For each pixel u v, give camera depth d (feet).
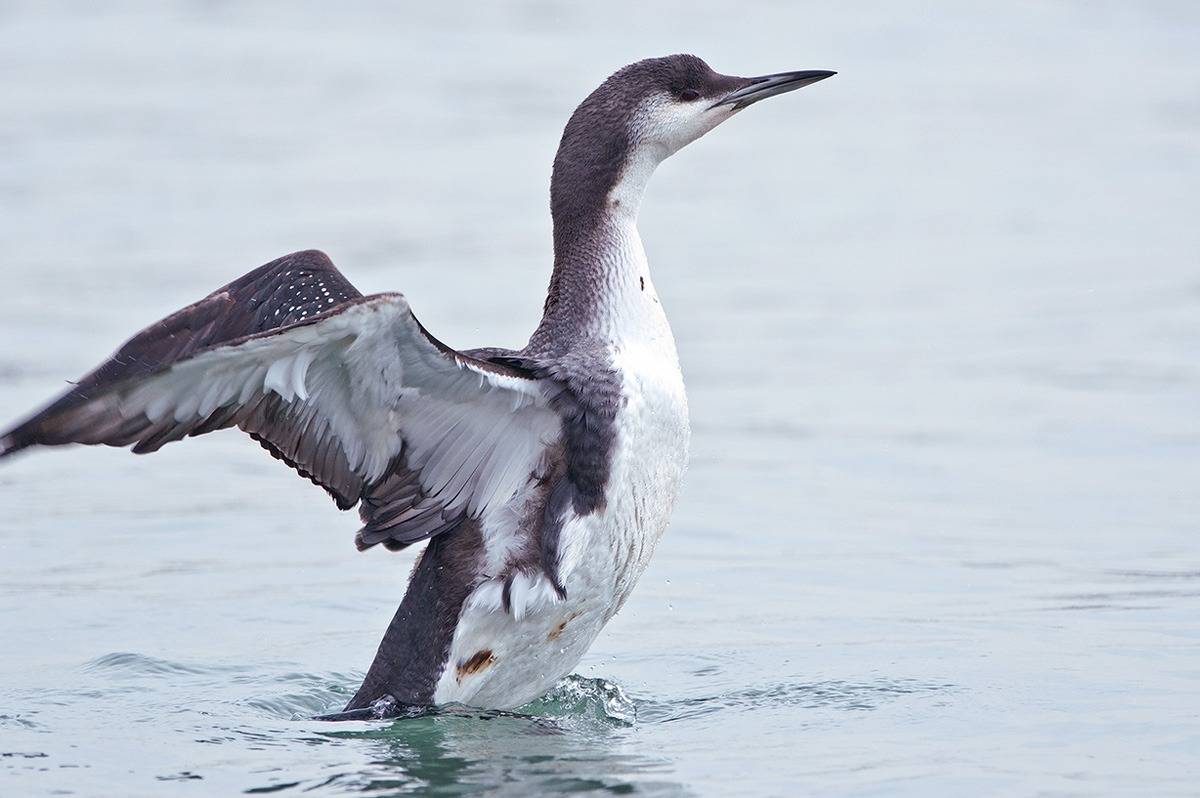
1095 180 100.01
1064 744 29.12
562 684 33.86
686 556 43.80
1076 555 42.55
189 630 38.34
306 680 35.01
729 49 143.74
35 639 37.50
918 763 28.22
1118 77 135.54
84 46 147.64
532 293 73.56
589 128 33.55
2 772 28.17
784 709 32.22
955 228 88.53
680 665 35.63
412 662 31.48
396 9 167.02
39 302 71.10
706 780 27.55
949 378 61.16
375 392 29.25
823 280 77.56
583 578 30.99
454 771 28.19
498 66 137.28
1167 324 67.87
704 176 104.83
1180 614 37.60
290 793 27.02
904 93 130.62
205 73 136.05
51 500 49.52
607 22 157.28
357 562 44.01
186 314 31.45
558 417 30.63
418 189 97.30
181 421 27.63
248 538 45.93
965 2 169.37
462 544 31.09
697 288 76.48
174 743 29.96
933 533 44.91
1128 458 51.26
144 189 96.07
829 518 46.60
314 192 96.27
